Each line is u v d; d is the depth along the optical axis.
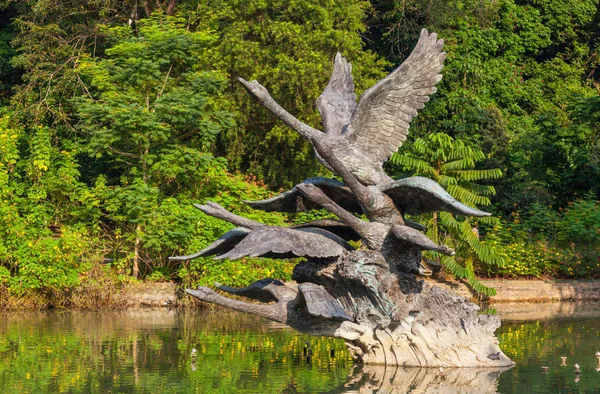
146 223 17.62
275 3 21.92
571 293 18.89
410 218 18.47
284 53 21.77
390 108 10.27
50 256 16.75
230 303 10.55
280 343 12.58
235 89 21.59
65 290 17.08
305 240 10.08
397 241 10.13
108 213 19.73
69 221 18.50
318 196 10.23
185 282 17.17
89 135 19.69
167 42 19.34
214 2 21.95
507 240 20.88
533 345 12.20
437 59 10.29
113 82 19.59
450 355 10.52
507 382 9.67
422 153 18.36
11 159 18.52
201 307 16.95
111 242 17.95
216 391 9.30
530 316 15.65
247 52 21.25
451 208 9.47
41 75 21.12
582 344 12.27
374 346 10.72
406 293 10.41
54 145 20.39
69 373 10.29
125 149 19.02
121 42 19.91
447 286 18.31
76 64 21.41
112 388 9.48
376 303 10.32
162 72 20.12
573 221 20.98
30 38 22.17
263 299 11.03
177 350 11.94
